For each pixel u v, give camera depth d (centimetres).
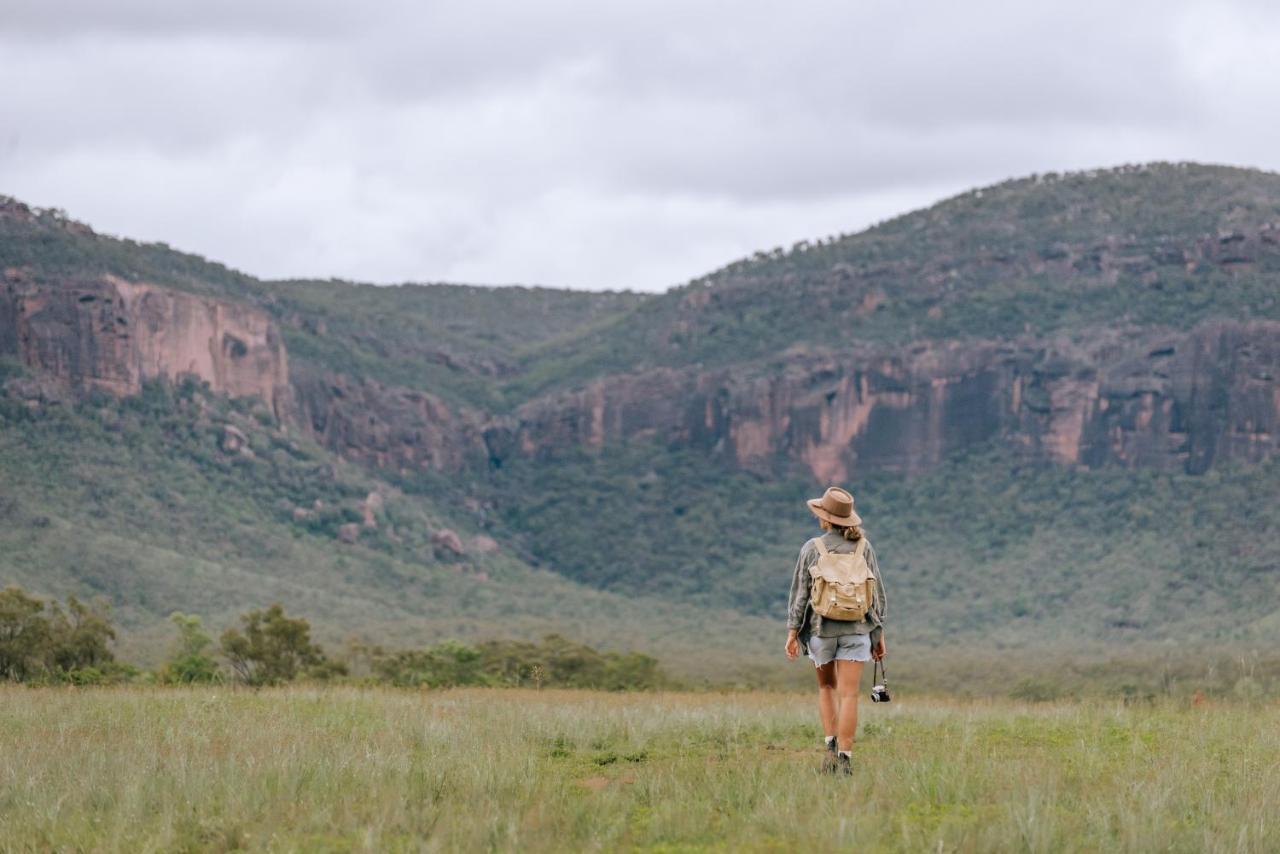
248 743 1642
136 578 14938
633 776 1502
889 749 1700
